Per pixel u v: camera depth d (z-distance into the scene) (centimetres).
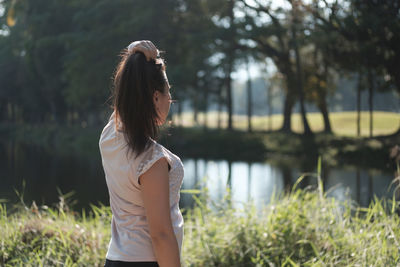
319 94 3262
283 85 3466
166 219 128
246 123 5591
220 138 2812
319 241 347
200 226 382
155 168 129
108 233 383
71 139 3428
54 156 2286
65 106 4694
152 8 2938
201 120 6738
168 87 143
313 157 2103
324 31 2214
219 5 2922
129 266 136
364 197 980
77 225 372
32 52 3828
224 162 2109
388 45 2095
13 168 1689
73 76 3244
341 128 4316
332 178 1410
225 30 2702
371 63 2309
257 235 359
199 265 343
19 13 3709
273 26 2566
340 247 331
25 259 307
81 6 3556
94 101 3716
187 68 2891
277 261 330
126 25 2883
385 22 1967
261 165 1928
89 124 5016
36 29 3781
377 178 1389
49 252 308
